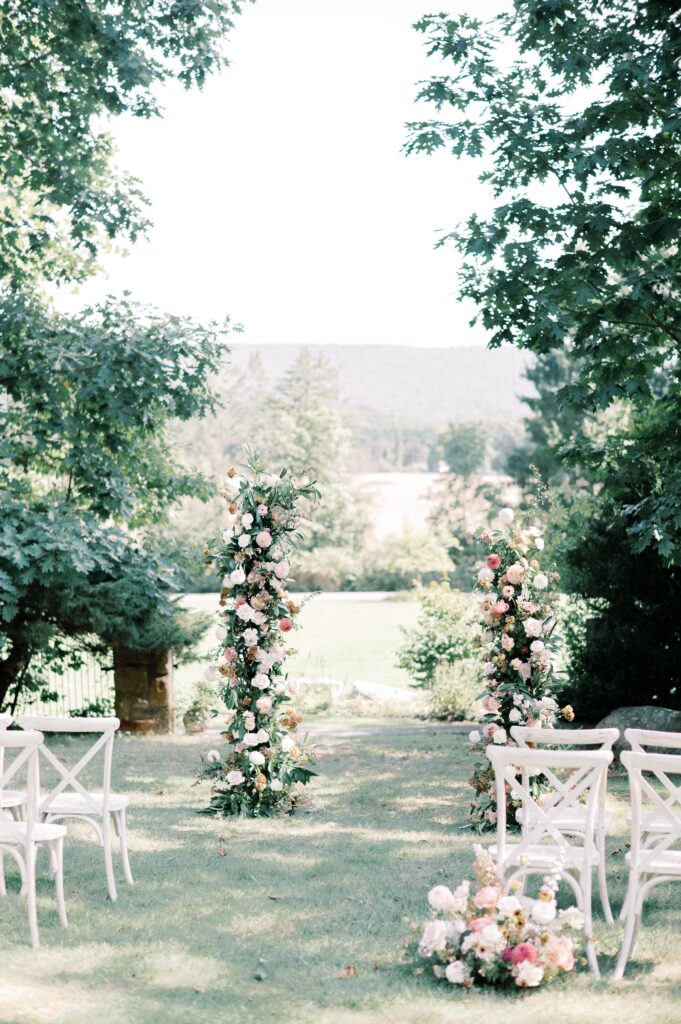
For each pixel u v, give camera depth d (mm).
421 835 7859
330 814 8719
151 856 7164
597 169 9516
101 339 13094
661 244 9906
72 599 13820
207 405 13648
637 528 10125
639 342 10195
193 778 10492
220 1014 4359
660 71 9688
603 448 11586
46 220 14562
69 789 9602
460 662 16828
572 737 5719
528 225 9812
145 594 14148
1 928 5551
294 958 5094
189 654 15102
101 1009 4406
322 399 69625
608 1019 4262
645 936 5457
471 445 65562
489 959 4637
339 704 17125
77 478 14438
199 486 15734
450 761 11539
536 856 5250
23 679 14703
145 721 14414
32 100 13891
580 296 9367
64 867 6875
